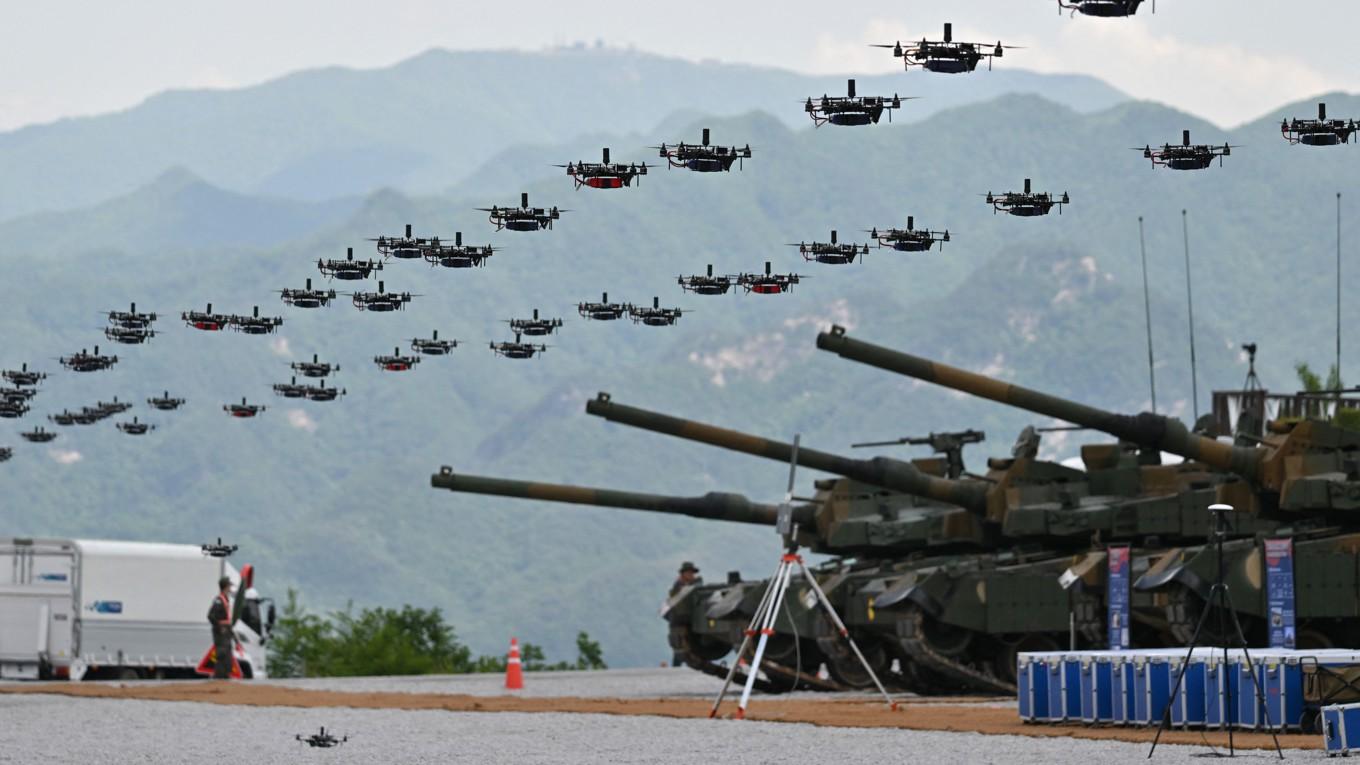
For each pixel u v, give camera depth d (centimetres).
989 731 9644
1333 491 13112
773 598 11269
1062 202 10575
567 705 12369
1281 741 8731
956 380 13162
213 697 13812
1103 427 13212
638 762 8525
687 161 10212
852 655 15762
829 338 13150
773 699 13712
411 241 11606
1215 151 10544
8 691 14875
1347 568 12825
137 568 19512
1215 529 9394
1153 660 9381
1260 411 17162
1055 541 15038
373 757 8975
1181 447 13325
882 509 16350
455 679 18588
